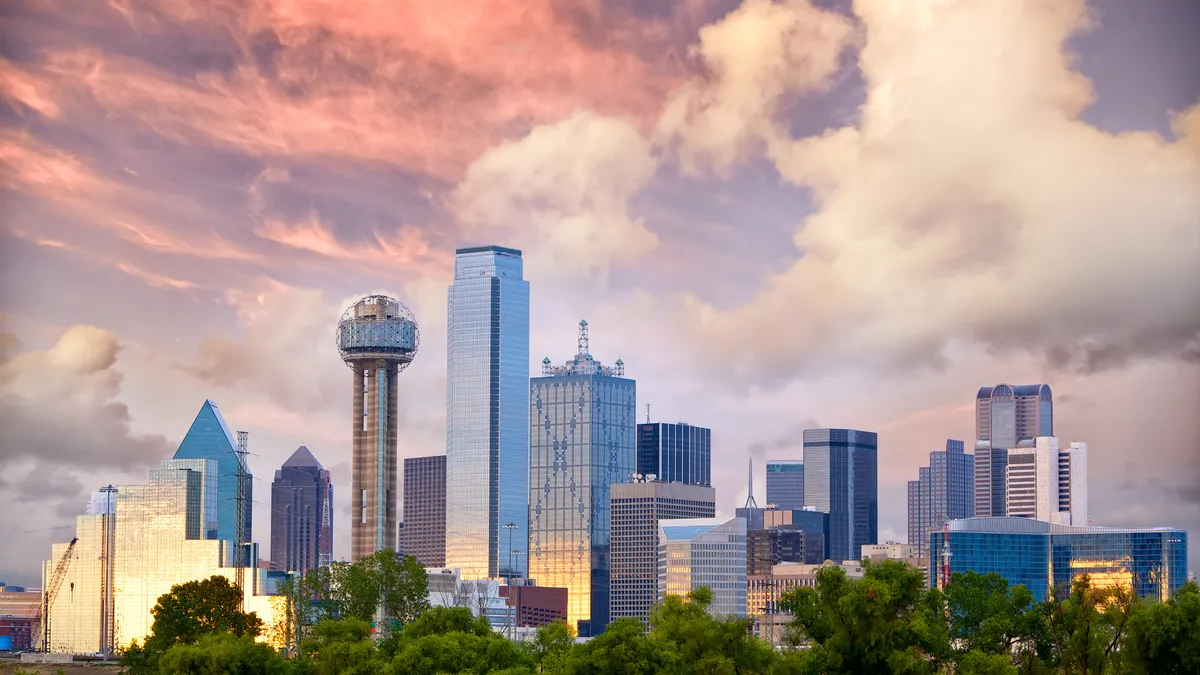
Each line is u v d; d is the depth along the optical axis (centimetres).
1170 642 19275
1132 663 19588
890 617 19100
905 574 19538
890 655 18738
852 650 19100
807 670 19550
